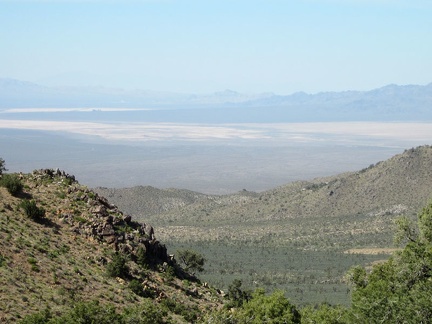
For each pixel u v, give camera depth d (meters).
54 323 40.88
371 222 180.62
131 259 59.03
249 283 123.50
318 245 165.62
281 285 125.12
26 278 47.66
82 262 54.06
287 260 150.38
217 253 157.75
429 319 40.53
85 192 64.94
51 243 54.72
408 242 51.12
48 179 66.00
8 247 50.53
